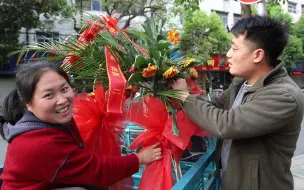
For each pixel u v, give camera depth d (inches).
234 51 57.8
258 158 54.0
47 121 47.4
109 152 60.4
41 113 46.6
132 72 55.5
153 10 404.2
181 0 232.1
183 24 559.8
